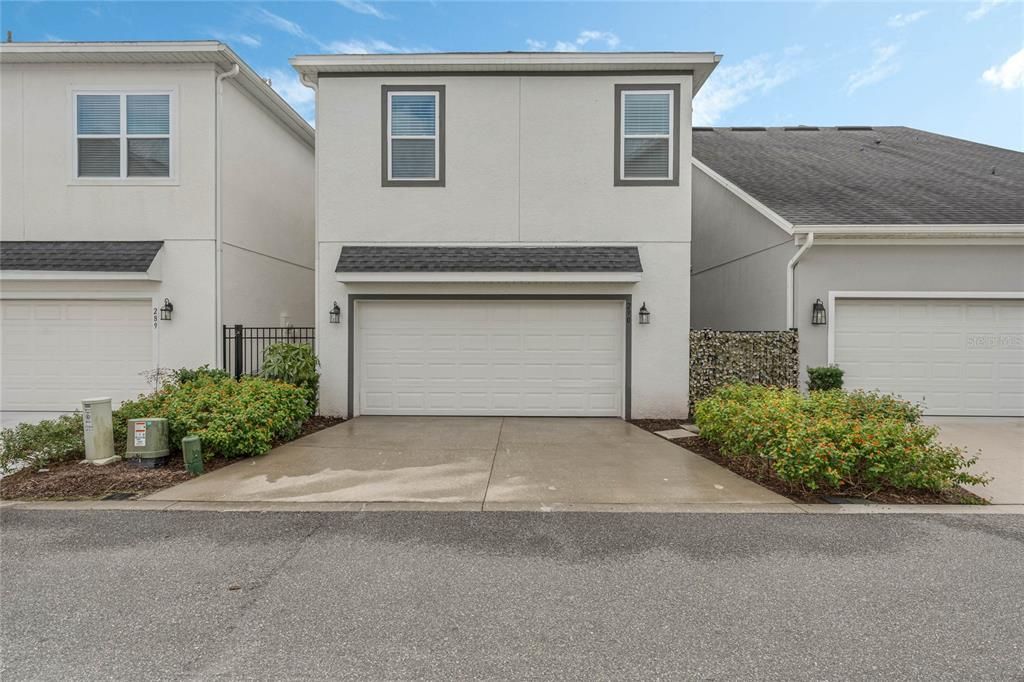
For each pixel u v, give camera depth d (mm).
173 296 9672
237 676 2586
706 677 2578
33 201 9703
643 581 3498
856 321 9484
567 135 9539
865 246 9414
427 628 2975
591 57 9250
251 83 10438
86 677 2574
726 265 11969
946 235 9156
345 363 9539
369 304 9625
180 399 6688
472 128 9562
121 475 5766
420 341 9633
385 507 4902
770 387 7953
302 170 13062
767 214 9906
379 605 3207
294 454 6848
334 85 9555
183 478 5727
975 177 11750
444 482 5688
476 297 9484
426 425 8797
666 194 9469
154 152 9719
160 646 2818
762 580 3512
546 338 9586
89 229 9711
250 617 3080
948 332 9438
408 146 9617
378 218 9594
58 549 3965
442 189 9578
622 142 9516
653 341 9438
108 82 9672
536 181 9555
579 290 9461
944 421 9008
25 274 9078
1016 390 9367
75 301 9695
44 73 9641
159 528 4375
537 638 2883
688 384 9461
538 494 5297
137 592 3354
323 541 4129
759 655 2742
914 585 3443
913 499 5121
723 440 6605
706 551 3955
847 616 3090
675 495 5266
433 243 9594
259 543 4086
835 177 11836
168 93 9672
